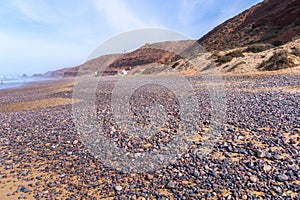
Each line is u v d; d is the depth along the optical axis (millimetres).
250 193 4098
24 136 9281
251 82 18016
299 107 9094
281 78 17797
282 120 7777
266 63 24328
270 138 6387
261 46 30828
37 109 16016
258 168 4898
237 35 43844
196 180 4723
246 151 5766
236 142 6430
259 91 13977
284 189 4125
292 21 35562
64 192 4785
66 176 5523
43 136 9016
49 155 6984
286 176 4430
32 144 8164
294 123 7348
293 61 22578
